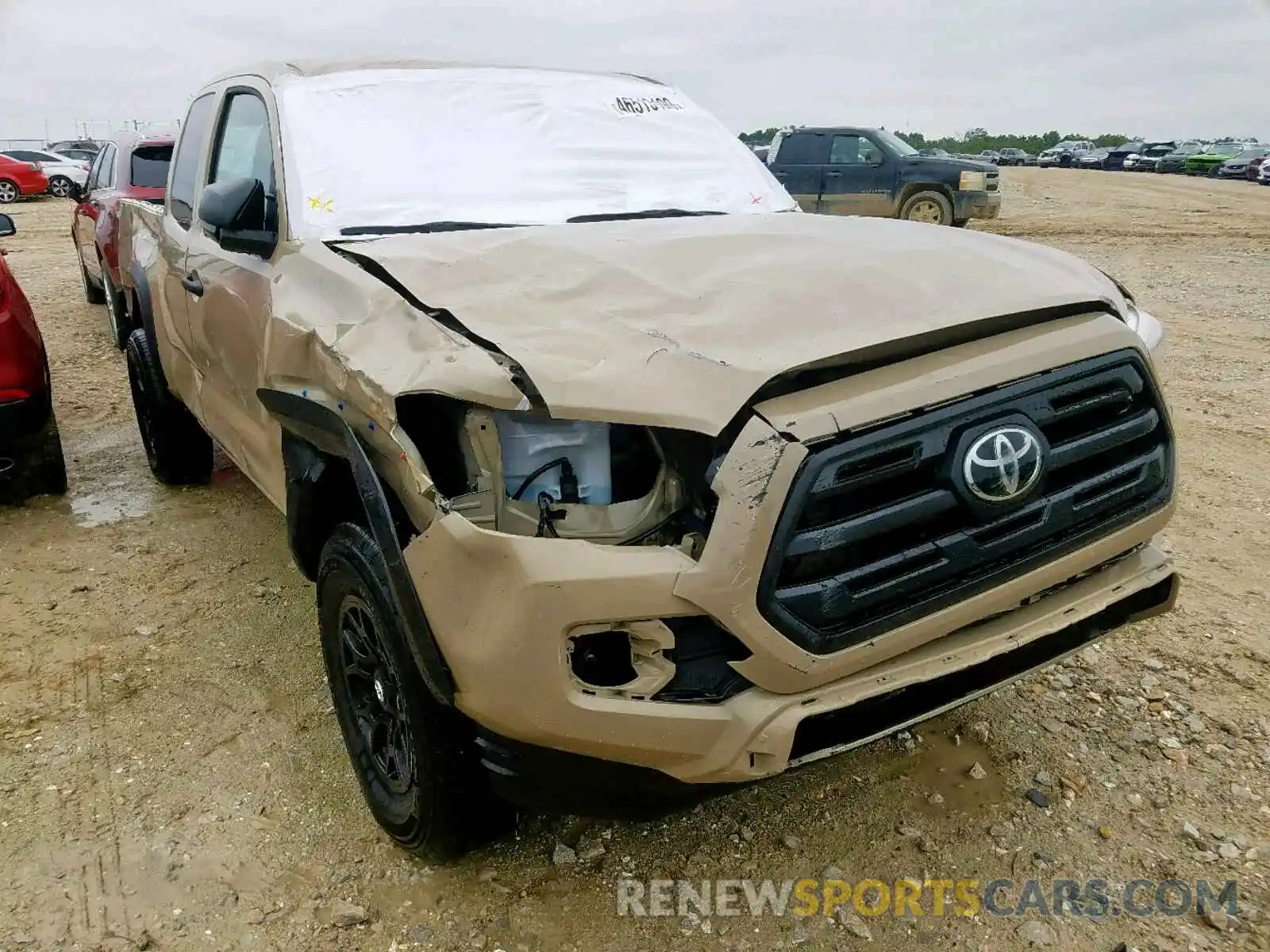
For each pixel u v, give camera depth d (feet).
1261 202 82.64
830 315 7.95
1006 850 8.93
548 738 7.11
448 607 7.23
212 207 10.62
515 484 7.64
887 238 10.21
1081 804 9.46
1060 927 8.09
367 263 9.59
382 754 9.19
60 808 9.59
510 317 8.10
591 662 7.29
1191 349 27.81
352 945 8.04
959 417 7.40
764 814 9.46
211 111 14.37
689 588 6.86
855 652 7.23
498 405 7.20
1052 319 8.51
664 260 9.27
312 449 9.53
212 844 9.13
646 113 13.97
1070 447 7.95
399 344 8.09
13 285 16.08
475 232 10.59
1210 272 42.29
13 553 15.28
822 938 8.06
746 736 7.07
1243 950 7.85
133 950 7.98
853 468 7.05
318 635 12.73
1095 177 131.75
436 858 8.60
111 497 17.69
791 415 6.97
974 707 10.96
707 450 7.27
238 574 14.49
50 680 11.79
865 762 10.11
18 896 8.51
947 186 52.65
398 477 7.67
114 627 13.01
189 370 14.58
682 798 7.51
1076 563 8.16
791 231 10.62
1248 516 16.05
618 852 9.02
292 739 10.67
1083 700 11.08
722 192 13.42
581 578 6.83
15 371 15.58
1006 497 7.53
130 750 10.46
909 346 7.71
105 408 23.20
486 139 12.42
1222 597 13.34
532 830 9.29
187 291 13.56
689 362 7.31
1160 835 9.05
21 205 82.38
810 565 7.07
